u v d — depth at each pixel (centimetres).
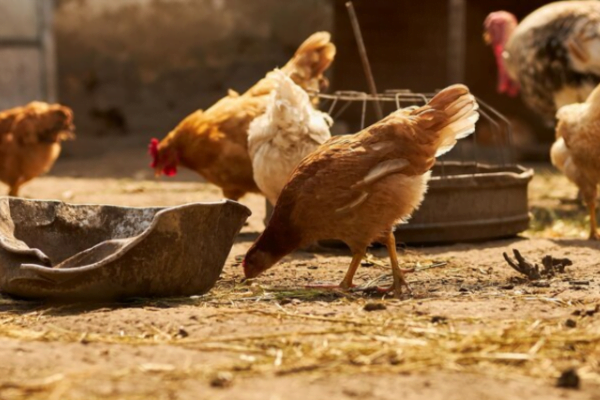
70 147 1950
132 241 555
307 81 903
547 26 1114
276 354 441
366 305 538
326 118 781
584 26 1093
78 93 2097
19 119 1127
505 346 448
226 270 713
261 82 927
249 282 641
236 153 876
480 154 1708
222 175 894
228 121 885
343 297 584
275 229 598
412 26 2114
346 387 388
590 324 491
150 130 2117
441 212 806
